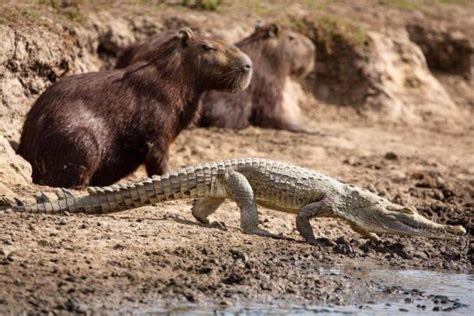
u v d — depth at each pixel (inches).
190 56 1353.3
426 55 2603.3
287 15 2348.7
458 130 2261.3
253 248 1013.2
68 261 892.0
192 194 1059.9
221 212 1183.6
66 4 1750.7
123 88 1304.1
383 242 1095.6
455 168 1790.1
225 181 1068.5
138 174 1441.9
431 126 2276.1
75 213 1047.0
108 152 1280.8
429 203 1416.1
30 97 1475.1
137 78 1317.7
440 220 1291.8
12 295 798.5
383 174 1653.5
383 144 1987.0
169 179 1051.3
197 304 829.8
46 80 1509.6
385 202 1085.8
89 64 1667.1
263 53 2006.6
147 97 1314.0
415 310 868.6
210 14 2164.1
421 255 1071.0
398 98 2358.5
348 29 2374.5
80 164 1249.4
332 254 1032.8
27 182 1184.2
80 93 1279.5
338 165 1702.8
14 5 1578.5
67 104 1266.0
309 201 1072.8
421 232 1069.8
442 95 2475.4
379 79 2341.3
